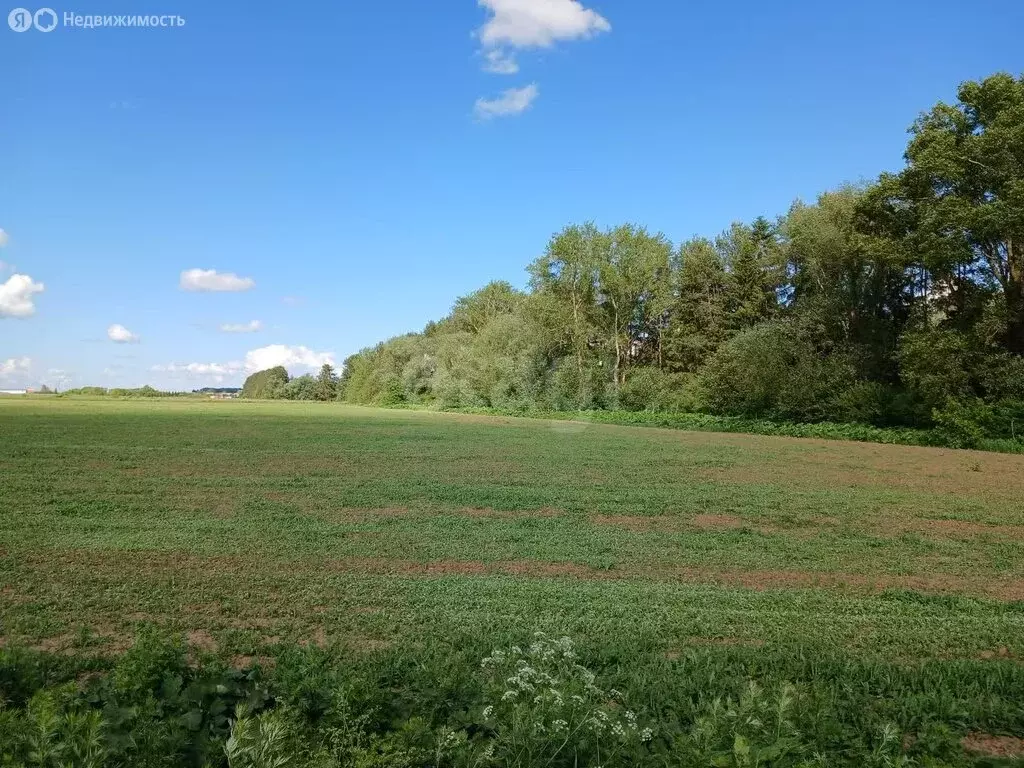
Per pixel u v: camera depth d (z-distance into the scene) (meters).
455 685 5.54
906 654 7.66
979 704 6.00
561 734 4.55
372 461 26.36
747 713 4.76
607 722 4.70
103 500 17.05
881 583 10.91
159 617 8.49
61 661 6.66
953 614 9.19
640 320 70.38
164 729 4.54
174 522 14.52
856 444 36.66
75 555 11.66
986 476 24.06
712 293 69.25
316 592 9.61
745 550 12.92
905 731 5.57
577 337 68.44
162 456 26.66
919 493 20.03
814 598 9.80
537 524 15.00
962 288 41.69
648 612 8.96
